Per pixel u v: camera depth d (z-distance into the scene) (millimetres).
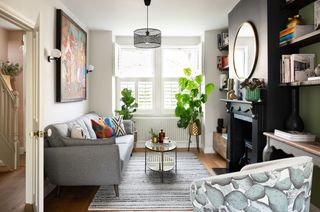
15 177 3512
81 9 3719
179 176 3551
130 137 4375
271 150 2439
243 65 3270
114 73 5059
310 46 2418
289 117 2465
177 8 3686
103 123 4148
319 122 2299
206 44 4969
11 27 4809
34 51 2467
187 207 2584
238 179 1204
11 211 2480
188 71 5059
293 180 1199
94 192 2982
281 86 2574
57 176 2682
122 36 5441
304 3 2420
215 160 4445
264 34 2668
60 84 3219
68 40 3527
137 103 5328
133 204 2643
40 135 2156
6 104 3773
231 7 3656
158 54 5555
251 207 1192
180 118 5152
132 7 3639
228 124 3727
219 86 4992
